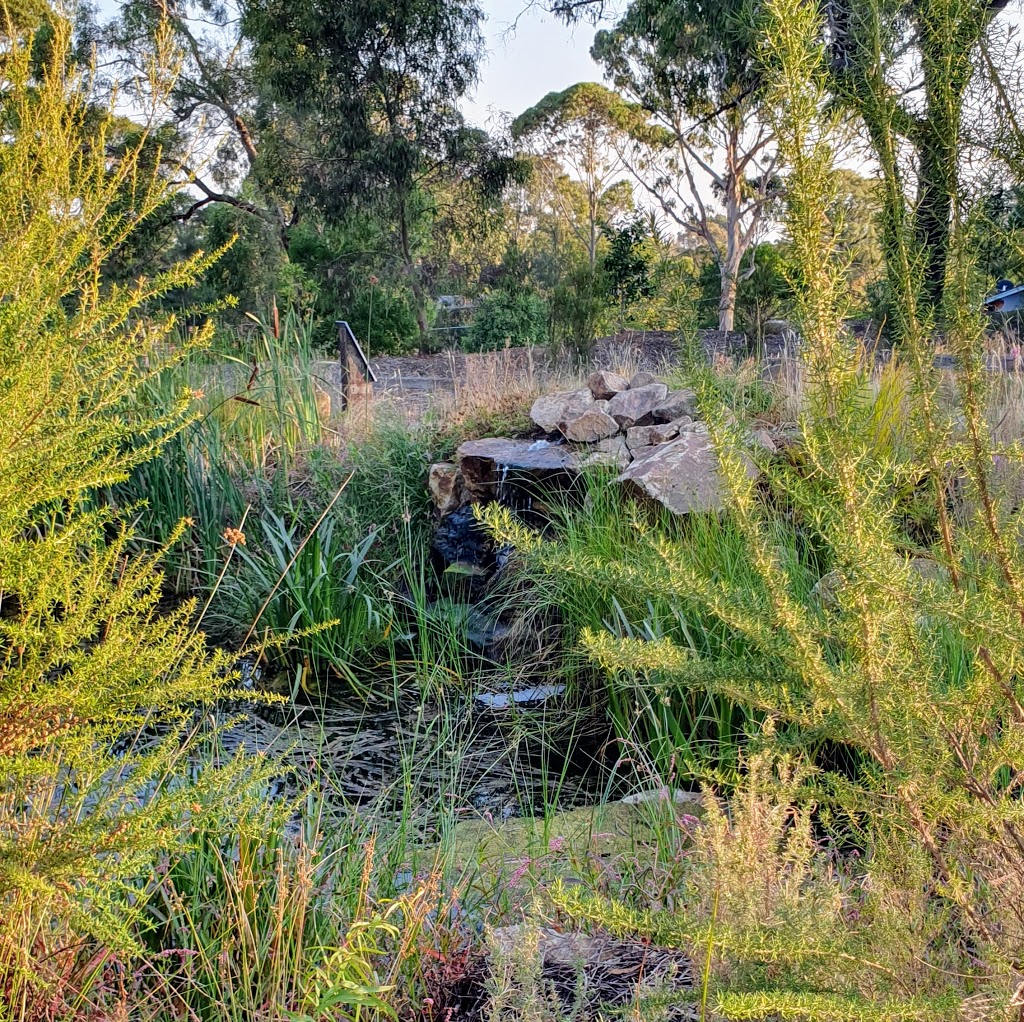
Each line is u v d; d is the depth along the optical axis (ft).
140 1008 6.41
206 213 77.00
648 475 17.06
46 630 5.84
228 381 27.30
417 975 6.95
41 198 5.51
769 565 4.79
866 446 4.47
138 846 5.61
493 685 16.31
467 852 9.84
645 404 21.38
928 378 4.68
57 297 5.63
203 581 20.22
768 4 4.19
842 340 4.47
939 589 4.40
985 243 4.44
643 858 8.88
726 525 13.71
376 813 9.94
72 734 5.87
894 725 4.50
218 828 7.11
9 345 5.21
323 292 74.13
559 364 31.94
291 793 11.59
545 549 5.32
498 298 61.93
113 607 5.98
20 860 5.30
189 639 6.54
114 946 5.70
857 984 4.59
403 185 71.67
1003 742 4.44
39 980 5.37
